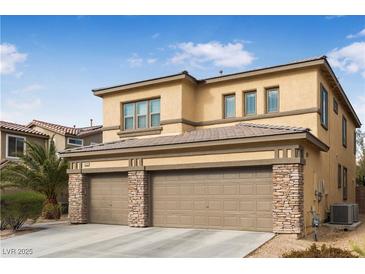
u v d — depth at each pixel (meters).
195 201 14.84
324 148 15.69
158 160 15.66
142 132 18.84
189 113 18.31
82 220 17.41
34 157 21.62
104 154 17.00
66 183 21.48
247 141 13.52
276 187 12.94
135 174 15.97
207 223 14.47
